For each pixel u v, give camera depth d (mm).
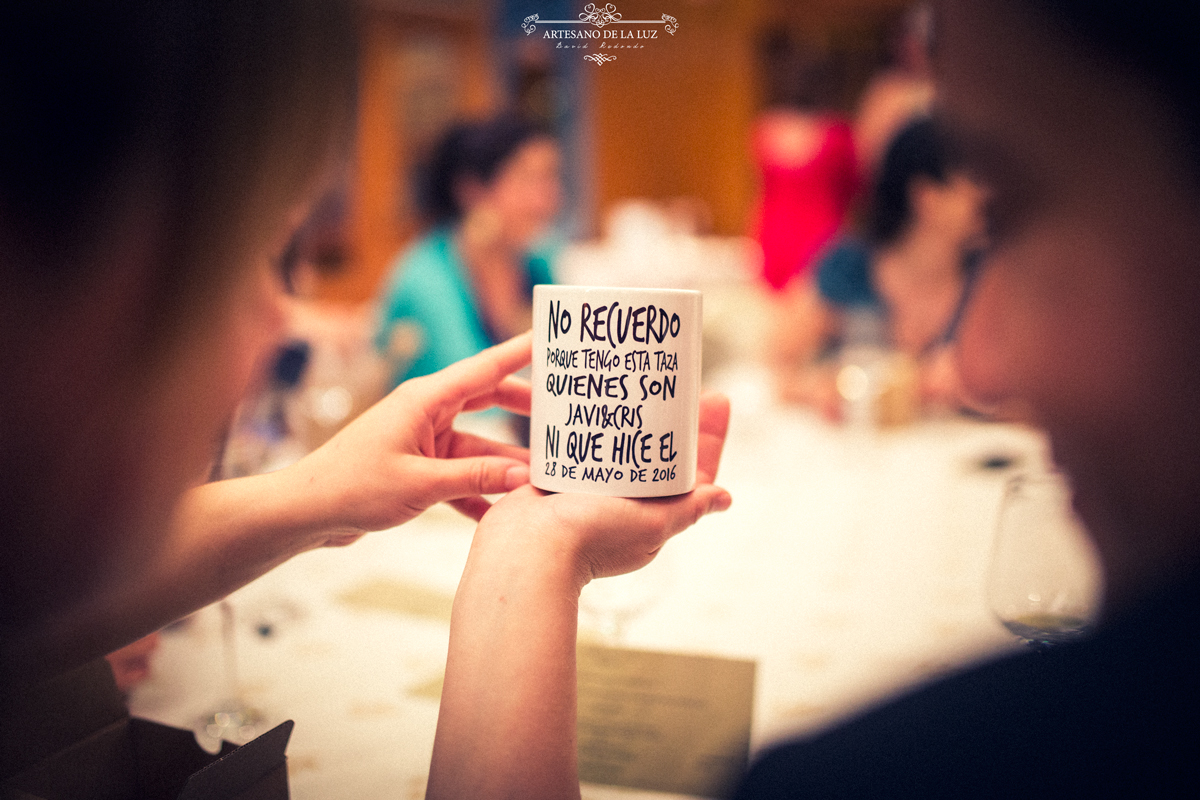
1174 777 349
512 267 2414
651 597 809
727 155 4656
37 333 396
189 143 396
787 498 1431
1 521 423
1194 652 366
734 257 4113
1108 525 418
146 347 413
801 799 406
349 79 457
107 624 512
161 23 384
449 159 2273
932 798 384
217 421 464
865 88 4602
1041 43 367
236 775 462
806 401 2119
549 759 439
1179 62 344
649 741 689
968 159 413
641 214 3932
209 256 414
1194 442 387
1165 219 362
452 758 439
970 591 1019
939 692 417
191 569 549
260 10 409
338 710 755
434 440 644
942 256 2059
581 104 4527
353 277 4289
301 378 1937
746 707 729
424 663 852
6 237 382
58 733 491
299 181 447
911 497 1421
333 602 1003
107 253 394
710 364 2703
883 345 2023
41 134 373
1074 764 366
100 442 423
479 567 504
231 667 778
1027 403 459
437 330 2156
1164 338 380
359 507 593
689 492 571
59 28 366
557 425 549
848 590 1027
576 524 523
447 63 4383
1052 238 394
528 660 459
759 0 4430
